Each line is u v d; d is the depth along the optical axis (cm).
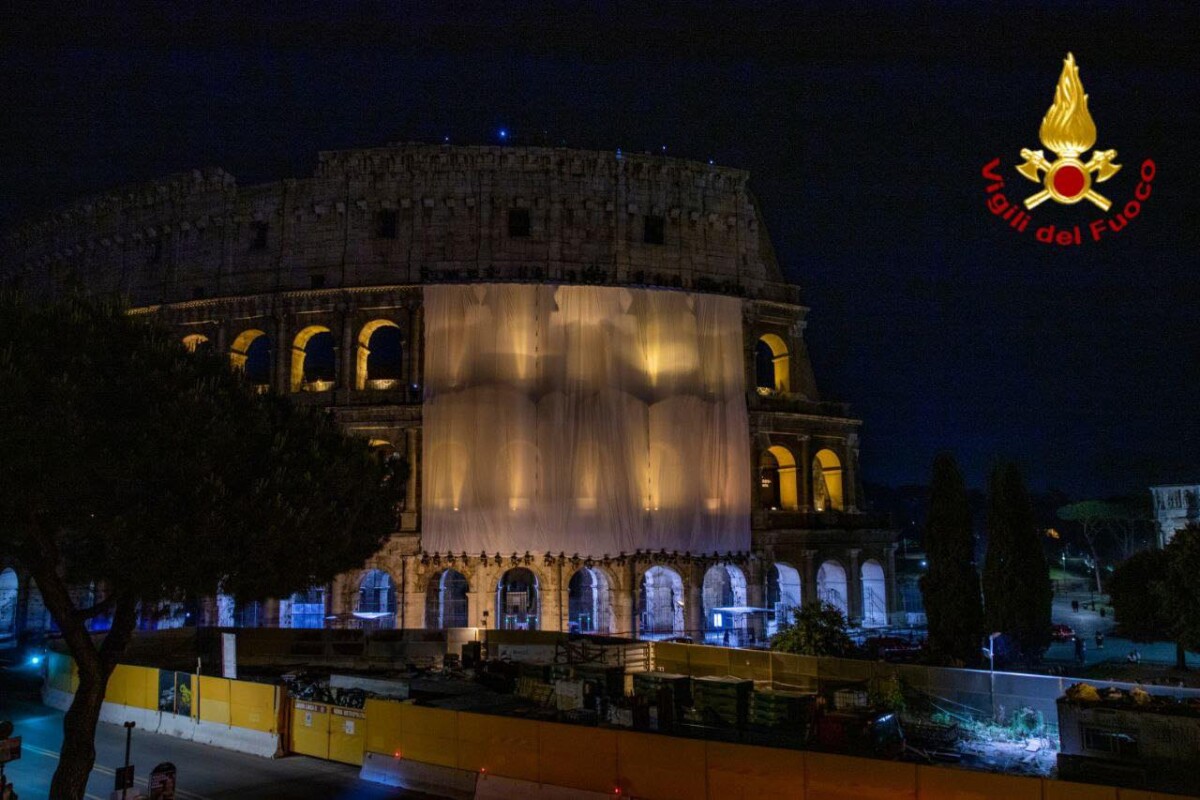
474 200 7819
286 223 7988
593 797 3064
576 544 7256
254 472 3291
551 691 4631
